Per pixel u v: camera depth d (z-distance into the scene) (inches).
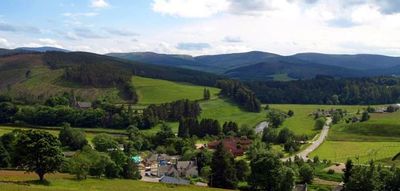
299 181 5762.8
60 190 3211.1
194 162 6761.8
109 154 5457.7
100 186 3951.8
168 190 4010.8
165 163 7071.9
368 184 4525.1
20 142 3929.6
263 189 4985.2
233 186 5113.2
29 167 3897.6
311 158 7755.9
